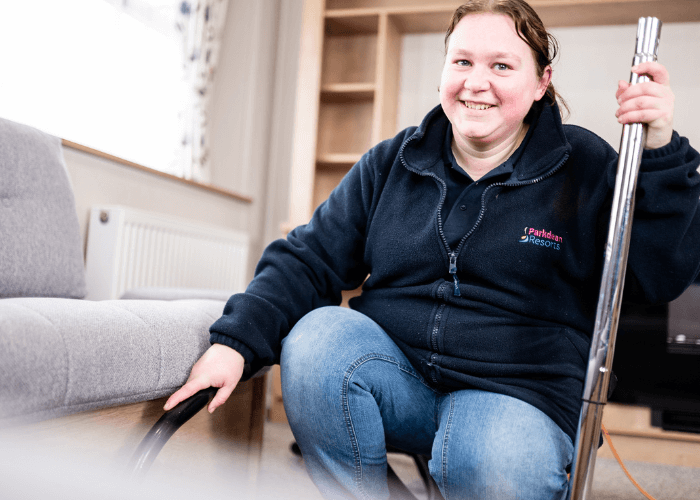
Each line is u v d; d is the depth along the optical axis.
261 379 1.22
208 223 2.85
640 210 0.86
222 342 0.94
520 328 0.95
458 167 1.02
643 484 1.79
